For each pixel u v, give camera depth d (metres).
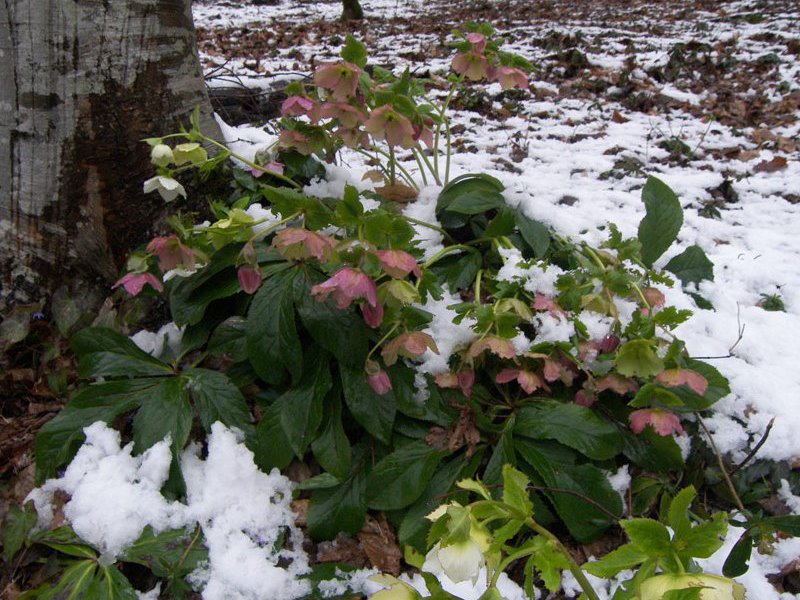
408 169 3.10
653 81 5.23
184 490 1.59
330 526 1.59
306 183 2.36
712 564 1.60
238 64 5.53
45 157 1.95
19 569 1.51
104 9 1.89
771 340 2.14
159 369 1.77
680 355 1.67
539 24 8.77
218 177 2.23
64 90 1.89
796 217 2.98
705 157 3.65
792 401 1.90
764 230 2.86
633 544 0.91
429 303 1.90
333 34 8.20
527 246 2.11
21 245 2.04
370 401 1.68
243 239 1.64
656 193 2.06
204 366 1.89
